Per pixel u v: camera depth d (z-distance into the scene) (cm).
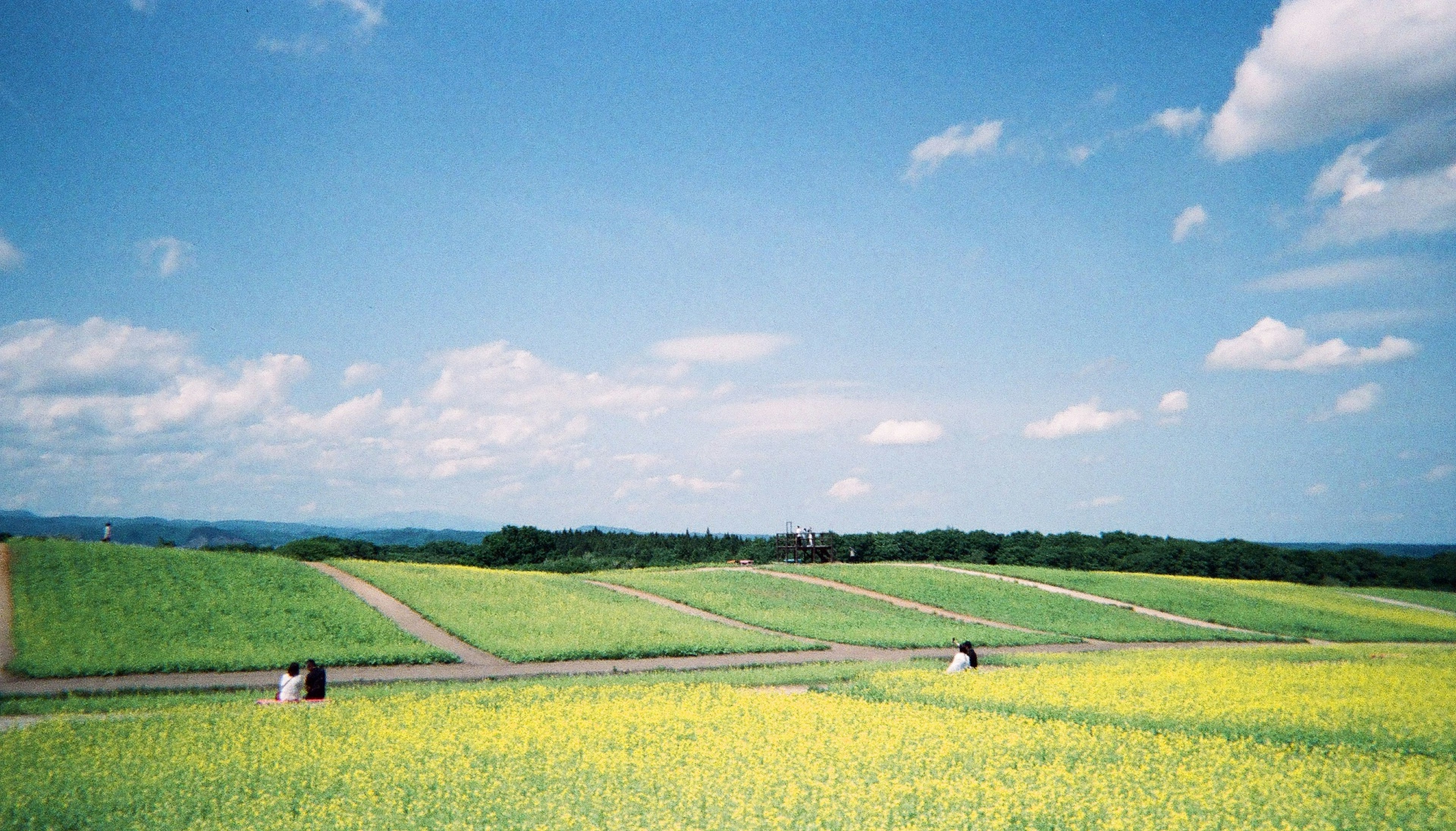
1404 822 1374
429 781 1645
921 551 14200
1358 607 6938
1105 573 8119
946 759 1788
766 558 11975
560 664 3747
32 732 2120
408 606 4916
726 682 3112
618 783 1625
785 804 1449
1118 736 2008
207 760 1823
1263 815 1411
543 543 12725
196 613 4191
